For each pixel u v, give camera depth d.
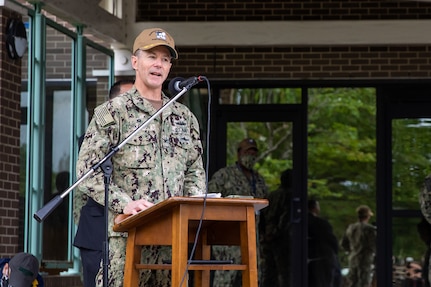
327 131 15.15
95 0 13.44
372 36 14.30
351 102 15.04
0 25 11.00
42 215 5.95
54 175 12.64
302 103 14.94
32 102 12.02
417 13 14.35
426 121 14.80
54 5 12.14
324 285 15.20
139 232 5.89
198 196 5.68
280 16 14.54
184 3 14.70
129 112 6.39
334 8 14.47
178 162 6.44
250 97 15.01
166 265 5.86
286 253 14.99
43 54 12.17
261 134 15.04
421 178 14.80
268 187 15.09
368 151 15.16
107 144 6.32
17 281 9.04
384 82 14.61
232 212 5.68
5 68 11.05
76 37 13.34
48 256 12.34
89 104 13.88
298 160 15.04
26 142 11.86
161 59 6.44
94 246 8.08
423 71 14.52
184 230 5.54
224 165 14.94
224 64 14.74
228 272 13.79
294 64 14.66
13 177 11.23
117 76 14.66
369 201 15.23
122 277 6.32
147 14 14.71
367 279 15.18
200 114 14.90
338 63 14.61
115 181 6.35
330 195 15.26
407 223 14.80
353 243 15.21
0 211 10.91
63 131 12.93
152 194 6.33
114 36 14.10
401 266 14.77
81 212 8.27
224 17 14.62
